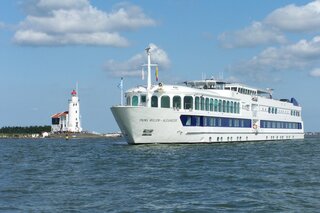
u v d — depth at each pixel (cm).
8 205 3095
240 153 7556
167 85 9400
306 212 2894
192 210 2928
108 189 3712
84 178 4412
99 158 6850
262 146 10094
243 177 4375
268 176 4466
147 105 9281
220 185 3903
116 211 2903
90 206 3048
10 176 4681
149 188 3750
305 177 4409
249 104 11938
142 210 2931
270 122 13300
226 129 10769
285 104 14400
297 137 15438
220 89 11456
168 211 2902
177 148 8381
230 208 2989
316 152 8119
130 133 8756
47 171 5134
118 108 8556
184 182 4075
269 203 3133
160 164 5625
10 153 8975
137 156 6875
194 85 11600
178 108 9056
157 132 8856
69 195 3447
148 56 9481
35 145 13925
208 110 10025
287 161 6169
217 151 7894
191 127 9362
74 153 8525
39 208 2997
